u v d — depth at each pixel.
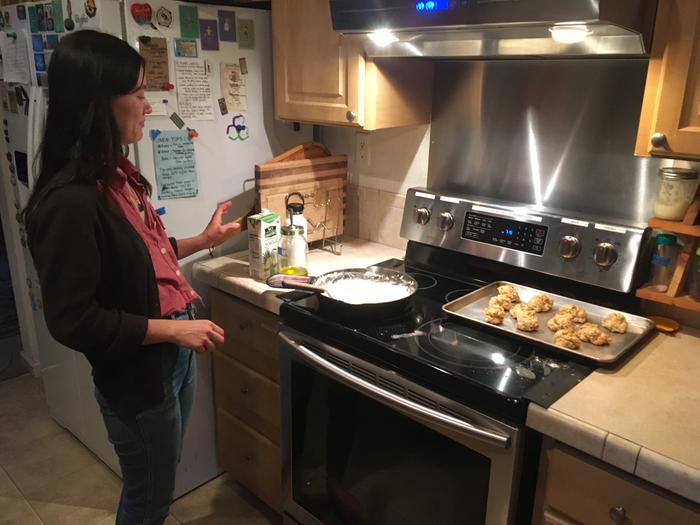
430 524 1.43
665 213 1.43
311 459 1.73
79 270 1.23
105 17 1.66
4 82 2.30
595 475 1.12
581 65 1.60
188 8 1.81
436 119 1.96
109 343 1.29
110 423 1.48
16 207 2.44
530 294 1.66
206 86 1.91
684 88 1.20
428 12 1.33
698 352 1.38
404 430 1.42
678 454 1.01
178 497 2.21
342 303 1.53
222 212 1.90
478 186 1.90
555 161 1.71
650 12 1.23
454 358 1.34
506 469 1.22
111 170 1.27
